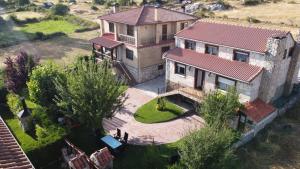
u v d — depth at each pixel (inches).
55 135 999.0
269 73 1218.6
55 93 1148.5
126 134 1101.7
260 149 1104.8
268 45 1189.1
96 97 986.7
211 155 802.2
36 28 3004.4
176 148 1104.8
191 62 1381.6
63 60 2063.2
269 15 2908.5
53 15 3435.0
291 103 1414.9
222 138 819.4
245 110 1179.9
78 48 2368.4
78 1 4648.1
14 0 4266.7
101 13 3649.1
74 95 999.6
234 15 2972.4
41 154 956.0
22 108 1136.2
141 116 1353.3
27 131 1087.6
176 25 1772.9
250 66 1248.8
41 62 2000.5
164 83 1726.1
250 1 3464.6
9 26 3085.6
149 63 1740.9
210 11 3203.7
